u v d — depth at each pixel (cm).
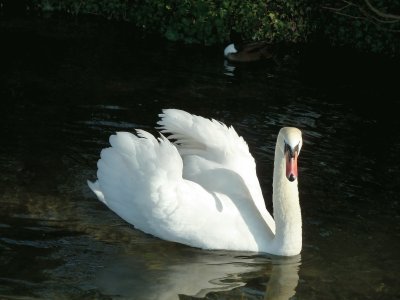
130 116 1254
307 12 2002
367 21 1936
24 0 1953
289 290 802
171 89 1435
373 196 1045
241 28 1912
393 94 1565
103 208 947
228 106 1373
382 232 944
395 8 1975
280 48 1873
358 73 1709
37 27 1777
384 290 813
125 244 871
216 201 898
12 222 887
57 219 906
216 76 1567
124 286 777
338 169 1132
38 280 773
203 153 970
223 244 884
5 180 986
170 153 896
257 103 1409
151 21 1870
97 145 1116
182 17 1842
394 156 1211
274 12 1961
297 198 876
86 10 1962
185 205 880
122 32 1831
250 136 1229
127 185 905
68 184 992
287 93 1498
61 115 1225
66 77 1430
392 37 1933
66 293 752
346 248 903
